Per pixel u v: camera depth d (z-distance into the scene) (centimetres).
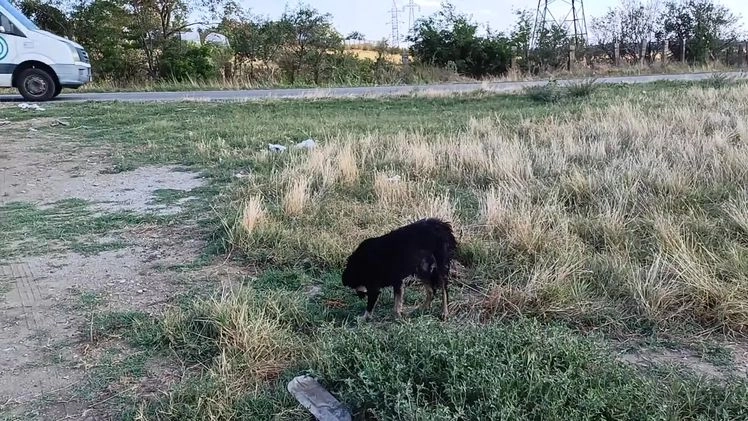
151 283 529
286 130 1280
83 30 2731
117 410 353
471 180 822
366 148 988
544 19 3288
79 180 906
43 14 2759
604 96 1727
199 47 2767
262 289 507
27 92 1778
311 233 608
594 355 348
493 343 352
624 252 536
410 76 2795
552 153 907
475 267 536
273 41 2836
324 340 389
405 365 338
